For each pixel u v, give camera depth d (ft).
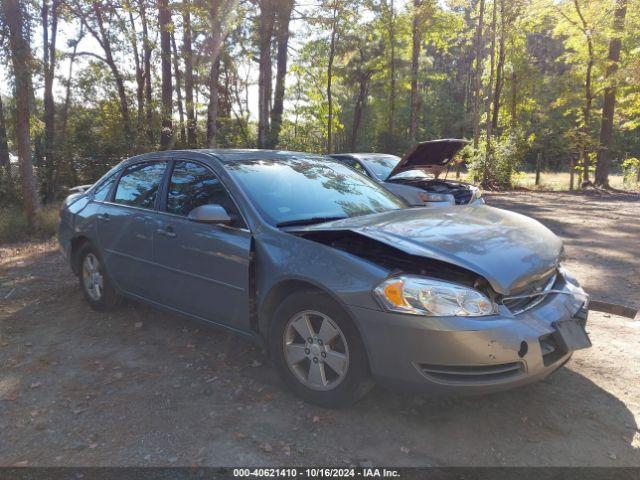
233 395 11.43
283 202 12.50
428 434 9.83
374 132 123.24
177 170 14.30
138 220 14.56
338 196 13.50
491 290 9.47
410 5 88.69
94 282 16.85
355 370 9.93
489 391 9.25
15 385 12.16
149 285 14.44
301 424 10.20
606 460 9.01
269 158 14.35
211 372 12.58
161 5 56.03
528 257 10.18
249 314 11.67
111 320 16.29
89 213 16.69
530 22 85.10
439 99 175.32
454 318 9.05
